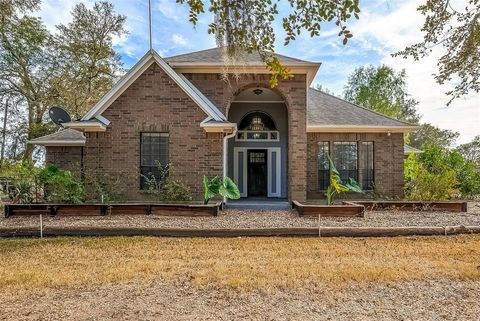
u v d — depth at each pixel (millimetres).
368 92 34188
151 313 3797
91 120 11477
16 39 23094
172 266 5652
